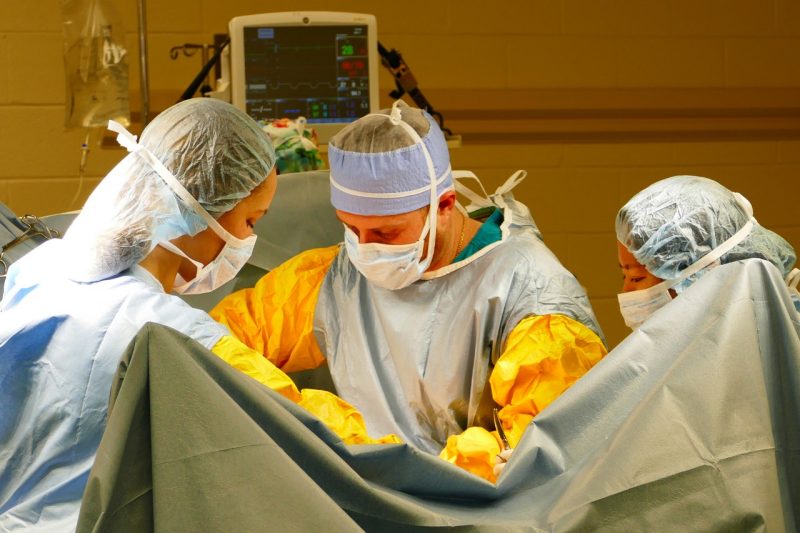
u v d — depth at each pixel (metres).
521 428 1.76
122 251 1.54
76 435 1.42
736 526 1.29
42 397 1.43
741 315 1.39
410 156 1.85
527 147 4.16
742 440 1.32
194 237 1.63
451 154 4.12
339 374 2.03
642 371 1.41
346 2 4.01
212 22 3.94
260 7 3.97
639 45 4.19
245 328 2.09
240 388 1.25
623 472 1.31
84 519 1.18
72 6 3.15
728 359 1.36
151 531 1.21
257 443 1.22
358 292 2.05
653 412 1.33
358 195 1.86
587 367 1.79
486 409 1.92
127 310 1.47
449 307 1.95
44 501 1.40
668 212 1.75
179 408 1.21
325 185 2.33
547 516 1.30
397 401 1.98
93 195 1.58
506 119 4.13
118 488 1.20
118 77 3.14
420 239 1.89
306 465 1.27
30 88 3.85
